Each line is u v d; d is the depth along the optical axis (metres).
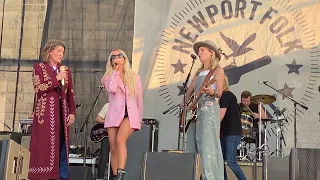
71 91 4.41
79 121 7.09
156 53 7.30
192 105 4.46
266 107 7.15
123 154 4.25
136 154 5.61
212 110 4.36
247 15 7.36
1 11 7.33
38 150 4.12
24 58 7.24
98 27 7.33
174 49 7.32
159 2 7.40
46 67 4.28
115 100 4.39
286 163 4.30
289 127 7.05
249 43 7.30
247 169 5.54
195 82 4.57
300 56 7.22
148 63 7.29
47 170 4.09
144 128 5.66
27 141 5.49
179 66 7.27
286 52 7.25
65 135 4.25
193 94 4.54
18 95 7.15
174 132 7.10
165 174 3.49
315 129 7.01
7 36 7.29
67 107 4.34
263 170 4.33
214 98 4.39
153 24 7.36
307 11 7.29
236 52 7.30
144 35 7.34
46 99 4.22
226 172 5.46
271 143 7.08
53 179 4.20
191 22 7.38
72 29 7.32
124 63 4.50
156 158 3.52
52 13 7.34
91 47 7.29
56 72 4.32
